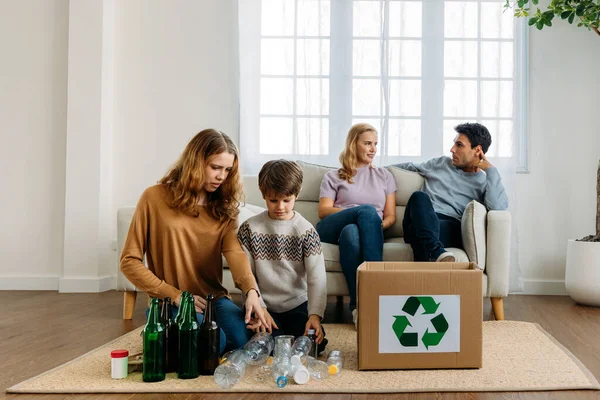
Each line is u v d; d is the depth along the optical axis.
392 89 3.62
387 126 3.61
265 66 3.67
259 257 1.93
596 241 3.19
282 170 1.85
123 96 3.80
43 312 2.85
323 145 3.64
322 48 3.65
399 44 3.62
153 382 1.57
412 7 3.63
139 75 3.80
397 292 1.69
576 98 3.64
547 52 3.65
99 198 3.62
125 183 3.80
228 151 1.83
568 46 3.64
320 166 3.20
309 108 3.64
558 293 3.61
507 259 2.59
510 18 3.61
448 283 1.70
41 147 3.75
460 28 3.61
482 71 3.60
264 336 1.72
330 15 3.65
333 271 2.57
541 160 3.65
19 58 3.77
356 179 2.95
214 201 1.91
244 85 3.67
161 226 1.85
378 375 1.65
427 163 3.14
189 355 1.61
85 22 3.63
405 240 2.66
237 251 1.88
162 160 3.80
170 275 1.86
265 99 3.67
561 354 1.93
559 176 3.64
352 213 2.54
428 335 1.70
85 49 3.63
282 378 1.53
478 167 2.98
